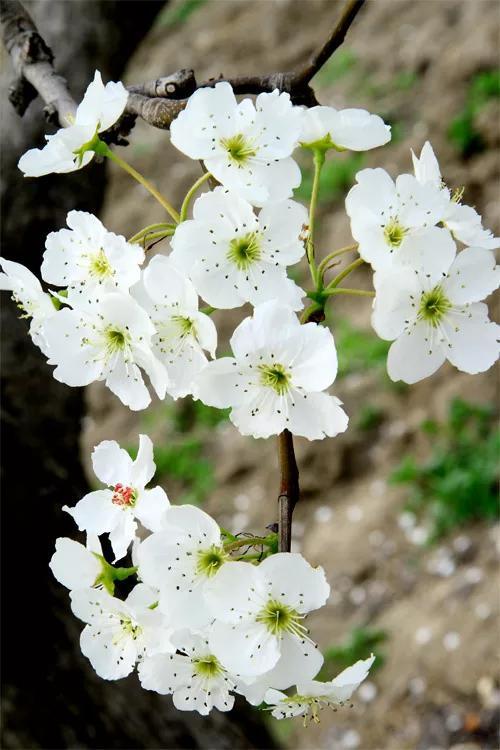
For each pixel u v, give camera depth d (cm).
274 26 364
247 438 246
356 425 232
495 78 275
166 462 248
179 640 55
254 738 107
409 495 214
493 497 204
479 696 170
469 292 56
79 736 94
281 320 55
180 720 100
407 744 170
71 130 58
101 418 266
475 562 196
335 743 177
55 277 57
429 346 56
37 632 94
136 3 96
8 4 70
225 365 55
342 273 56
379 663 185
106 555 68
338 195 275
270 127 56
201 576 55
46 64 70
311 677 54
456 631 180
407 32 324
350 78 320
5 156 89
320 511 226
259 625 54
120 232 300
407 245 55
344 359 244
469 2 315
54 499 95
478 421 218
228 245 55
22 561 93
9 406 94
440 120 278
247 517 232
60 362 57
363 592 204
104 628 57
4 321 93
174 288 55
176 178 306
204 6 397
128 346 56
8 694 92
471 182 259
